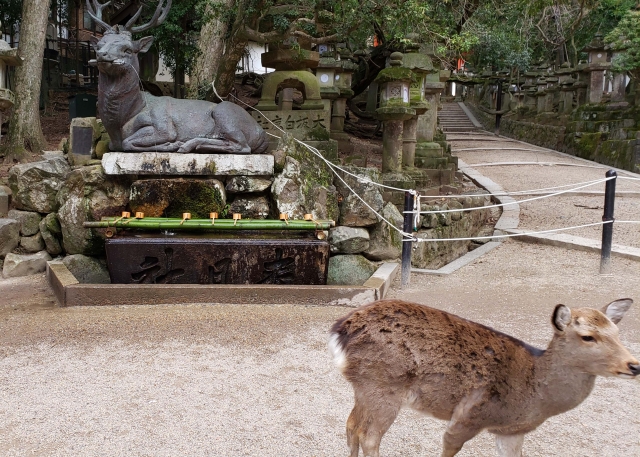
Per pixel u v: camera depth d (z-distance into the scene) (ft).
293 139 28.66
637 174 54.44
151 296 22.44
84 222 24.56
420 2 31.24
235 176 27.09
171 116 27.14
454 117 111.34
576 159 65.72
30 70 40.32
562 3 56.44
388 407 9.98
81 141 30.12
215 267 23.94
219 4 33.91
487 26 48.98
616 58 59.62
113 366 16.35
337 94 45.98
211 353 17.33
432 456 12.05
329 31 37.22
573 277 26.04
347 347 10.12
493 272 27.63
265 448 12.28
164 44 41.22
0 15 51.57
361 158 39.63
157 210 26.40
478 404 9.74
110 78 26.25
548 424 13.38
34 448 12.16
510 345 10.05
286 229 24.50
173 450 12.16
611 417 13.73
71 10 74.28
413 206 25.49
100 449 12.15
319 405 14.16
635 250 29.04
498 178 51.16
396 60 33.40
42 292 25.23
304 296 22.47
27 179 29.48
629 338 18.61
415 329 9.95
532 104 94.22
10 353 17.38
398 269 27.66
